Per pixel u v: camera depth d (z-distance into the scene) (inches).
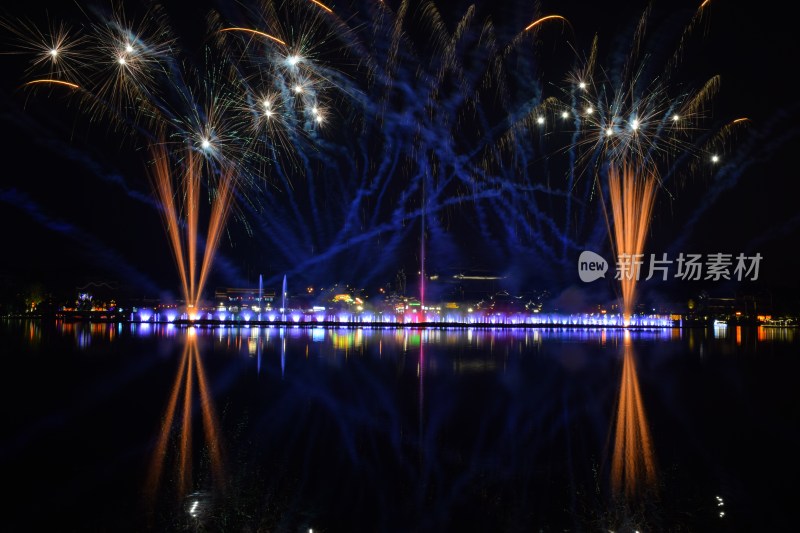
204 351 819.4
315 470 290.5
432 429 374.0
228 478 277.3
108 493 257.4
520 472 292.2
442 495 260.2
